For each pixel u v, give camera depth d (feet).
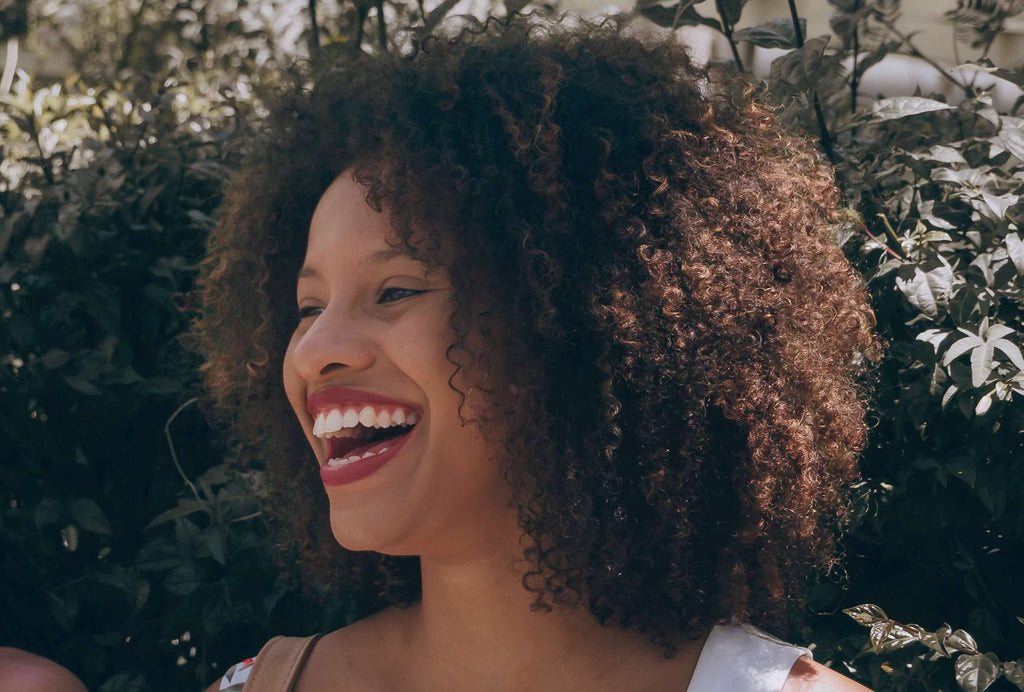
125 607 6.49
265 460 4.97
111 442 6.63
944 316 4.72
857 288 4.38
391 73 4.10
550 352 3.67
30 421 6.43
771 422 3.81
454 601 3.85
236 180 4.96
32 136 6.80
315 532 4.71
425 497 3.62
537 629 3.77
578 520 3.59
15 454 6.57
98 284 6.33
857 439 4.24
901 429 4.81
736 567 3.83
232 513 6.07
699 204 3.85
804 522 3.96
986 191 5.04
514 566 3.73
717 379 3.73
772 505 3.84
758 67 9.80
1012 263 4.73
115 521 6.61
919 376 4.88
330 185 4.06
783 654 3.67
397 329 3.61
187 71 9.09
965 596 4.99
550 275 3.64
